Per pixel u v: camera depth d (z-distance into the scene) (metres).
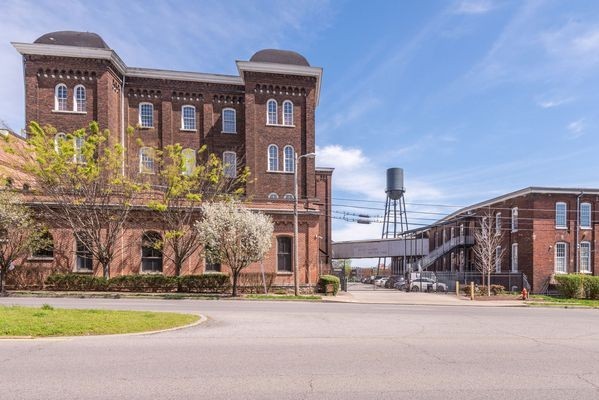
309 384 6.54
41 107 31.81
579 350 9.55
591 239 36.88
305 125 35.97
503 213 40.97
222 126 37.31
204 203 26.83
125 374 6.95
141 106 36.31
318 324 13.06
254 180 32.56
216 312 15.91
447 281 39.38
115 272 26.72
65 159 25.66
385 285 48.25
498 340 10.73
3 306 13.49
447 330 12.36
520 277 36.12
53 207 26.09
